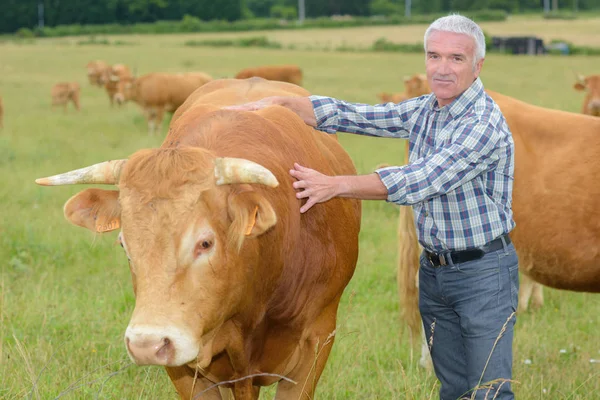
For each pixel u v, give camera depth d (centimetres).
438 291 381
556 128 524
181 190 283
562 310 659
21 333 522
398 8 12069
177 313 278
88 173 301
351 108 408
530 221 520
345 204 414
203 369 362
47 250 744
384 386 470
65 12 10050
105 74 2338
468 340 370
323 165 406
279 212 339
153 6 10319
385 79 3069
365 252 795
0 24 9981
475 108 354
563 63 4056
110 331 546
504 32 7581
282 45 6034
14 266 696
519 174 524
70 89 2156
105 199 303
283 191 346
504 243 367
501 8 11344
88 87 2984
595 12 11456
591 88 1298
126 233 282
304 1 12025
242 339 347
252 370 371
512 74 3278
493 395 367
